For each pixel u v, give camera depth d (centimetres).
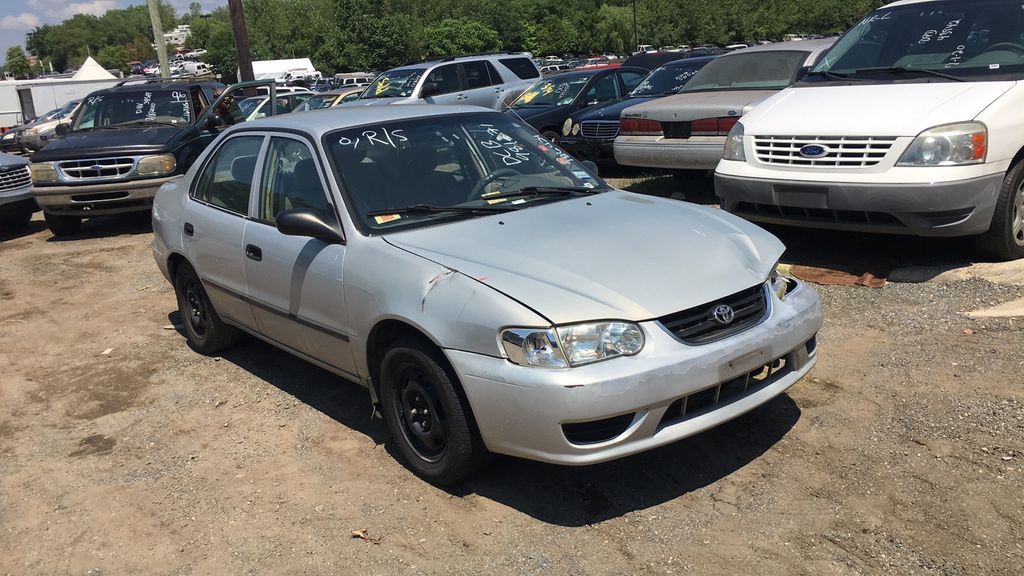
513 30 8100
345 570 327
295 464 417
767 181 614
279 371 549
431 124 478
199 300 573
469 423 353
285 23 8306
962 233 557
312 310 432
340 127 458
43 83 3931
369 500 375
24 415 515
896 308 532
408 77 1516
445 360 355
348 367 423
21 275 896
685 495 354
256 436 454
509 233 393
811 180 588
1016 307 501
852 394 427
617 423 328
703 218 420
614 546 325
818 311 388
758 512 338
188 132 1124
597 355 321
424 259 374
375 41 6481
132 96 1199
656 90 1141
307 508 374
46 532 377
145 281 830
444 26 7175
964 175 538
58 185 1044
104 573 342
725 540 322
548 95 1311
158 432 471
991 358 445
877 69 655
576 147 1170
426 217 418
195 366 572
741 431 402
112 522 380
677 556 315
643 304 334
